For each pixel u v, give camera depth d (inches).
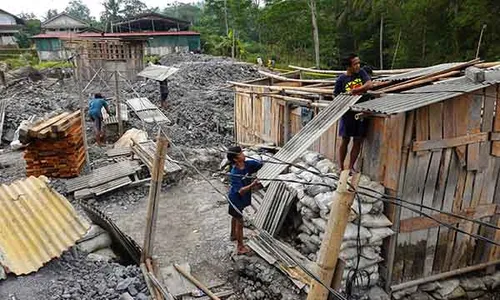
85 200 371.2
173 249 297.3
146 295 201.0
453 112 239.9
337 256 139.9
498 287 281.4
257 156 355.6
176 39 1579.7
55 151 392.2
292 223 296.0
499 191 267.4
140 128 570.6
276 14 1529.3
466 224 264.8
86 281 203.3
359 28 1395.2
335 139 290.2
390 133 236.8
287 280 248.8
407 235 251.8
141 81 824.9
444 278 273.7
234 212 268.8
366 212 239.1
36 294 182.7
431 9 932.0
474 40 841.5
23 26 2011.6
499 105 249.1
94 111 524.1
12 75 960.9
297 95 335.9
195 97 746.2
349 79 266.1
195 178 428.5
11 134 577.3
